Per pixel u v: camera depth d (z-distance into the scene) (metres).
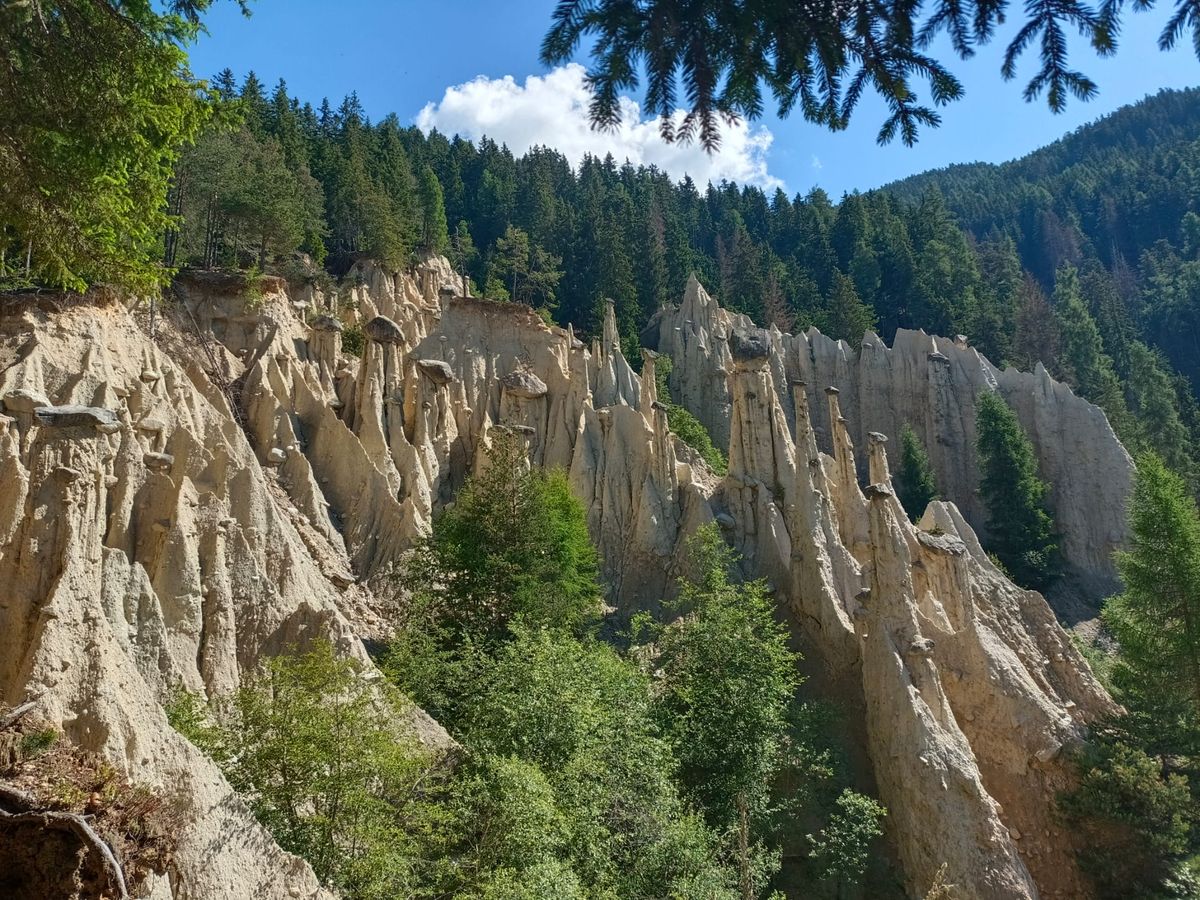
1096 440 62.22
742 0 6.70
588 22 6.79
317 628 23.78
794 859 26.98
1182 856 26.30
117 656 14.69
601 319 78.69
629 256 87.88
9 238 15.22
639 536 39.56
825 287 101.00
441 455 41.19
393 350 42.94
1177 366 99.56
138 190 15.59
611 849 20.19
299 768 16.34
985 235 148.75
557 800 19.66
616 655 29.53
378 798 17.03
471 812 18.27
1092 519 60.31
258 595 24.00
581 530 35.62
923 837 25.52
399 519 35.44
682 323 74.19
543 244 92.12
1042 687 31.72
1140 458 35.75
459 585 30.34
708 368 70.75
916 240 102.69
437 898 17.84
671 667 28.78
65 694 13.77
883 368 70.75
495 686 22.27
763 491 39.22
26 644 17.52
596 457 42.97
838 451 40.41
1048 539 58.66
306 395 40.62
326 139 82.31
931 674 28.03
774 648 27.61
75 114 12.96
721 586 29.83
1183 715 29.11
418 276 69.12
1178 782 26.12
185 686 19.91
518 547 30.78
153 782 13.14
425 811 17.31
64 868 9.66
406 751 17.88
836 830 25.61
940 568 31.69
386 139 94.62
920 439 68.00
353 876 15.54
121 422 25.03
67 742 11.46
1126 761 26.89
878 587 30.00
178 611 22.03
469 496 32.34
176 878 12.27
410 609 30.28
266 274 48.00
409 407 41.56
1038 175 197.00
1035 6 6.47
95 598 15.30
